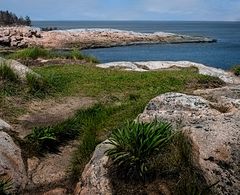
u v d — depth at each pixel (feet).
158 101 30.07
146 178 21.44
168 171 21.35
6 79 42.93
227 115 26.22
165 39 246.06
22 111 38.11
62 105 41.60
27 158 28.71
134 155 22.16
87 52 177.58
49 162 28.91
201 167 21.33
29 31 200.54
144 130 23.04
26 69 46.68
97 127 32.45
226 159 21.67
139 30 614.34
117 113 36.06
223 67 126.31
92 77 52.54
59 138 31.91
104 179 22.13
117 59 146.82
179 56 160.45
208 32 532.32
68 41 204.64
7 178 24.93
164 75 54.29
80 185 23.53
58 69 57.82
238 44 240.53
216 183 20.21
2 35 185.57
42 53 70.79
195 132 23.11
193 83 51.16
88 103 42.60
